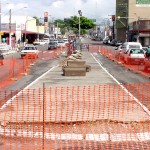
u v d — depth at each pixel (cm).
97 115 1424
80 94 2000
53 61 5019
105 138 1129
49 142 1091
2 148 1034
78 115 1414
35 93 2019
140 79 2914
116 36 13925
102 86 2389
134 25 11056
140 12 12069
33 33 12131
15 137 1139
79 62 3134
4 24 10644
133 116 1415
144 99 1847
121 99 1838
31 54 5456
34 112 1448
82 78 2927
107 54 6481
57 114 1430
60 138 1127
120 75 3231
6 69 3744
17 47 8444
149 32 10469
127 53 4603
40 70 3681
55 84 2494
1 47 6806
